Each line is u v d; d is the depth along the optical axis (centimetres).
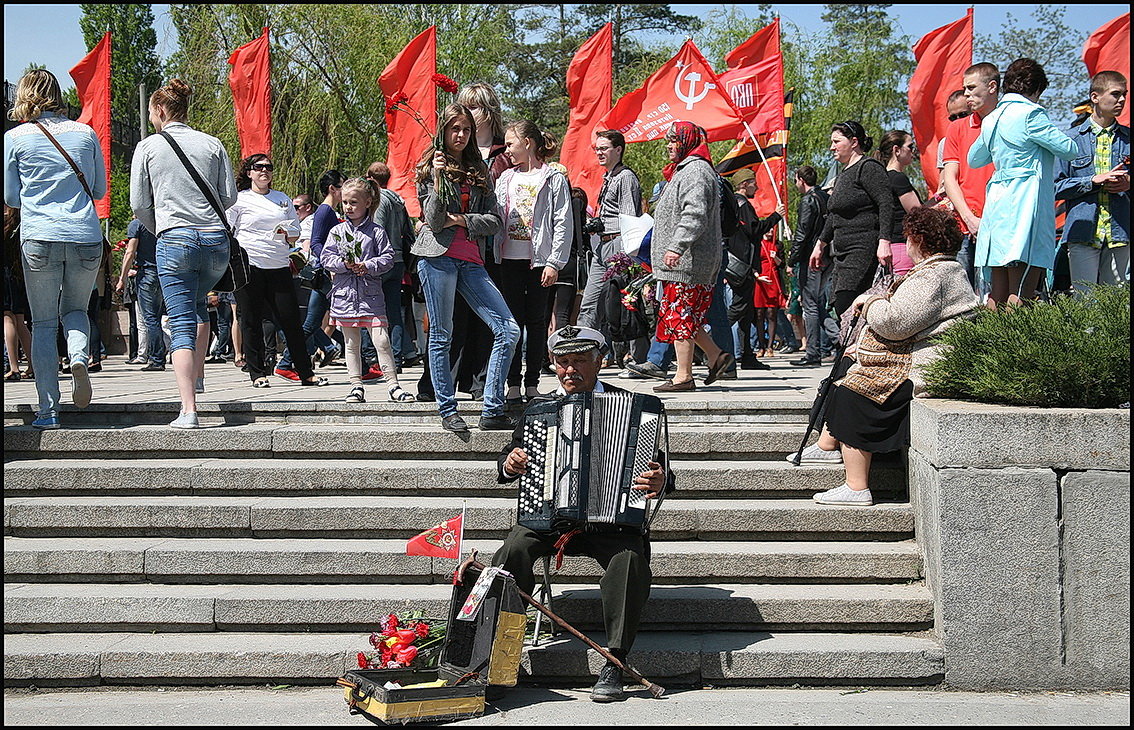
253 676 494
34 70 663
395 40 2531
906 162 949
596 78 1365
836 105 3081
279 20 2414
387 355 755
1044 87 713
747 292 999
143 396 773
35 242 633
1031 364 504
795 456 597
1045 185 702
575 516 474
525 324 702
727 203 829
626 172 875
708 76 1234
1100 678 485
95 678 493
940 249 575
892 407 562
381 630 516
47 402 646
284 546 554
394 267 1039
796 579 537
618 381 888
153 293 1161
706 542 563
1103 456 482
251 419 666
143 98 1911
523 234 686
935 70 1138
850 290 863
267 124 1550
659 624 520
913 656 489
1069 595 486
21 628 521
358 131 2467
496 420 623
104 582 548
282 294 862
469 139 629
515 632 464
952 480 488
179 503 578
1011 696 482
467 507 566
